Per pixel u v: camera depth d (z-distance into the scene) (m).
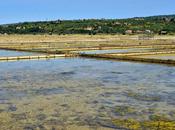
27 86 28.72
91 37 151.50
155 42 101.94
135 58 50.06
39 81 31.36
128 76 34.59
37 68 41.47
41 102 22.56
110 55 55.56
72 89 27.39
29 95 24.91
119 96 24.61
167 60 45.69
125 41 111.94
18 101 22.86
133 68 41.34
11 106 21.41
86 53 61.81
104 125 17.41
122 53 59.69
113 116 19.09
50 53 63.78
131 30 194.88
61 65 45.00
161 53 61.03
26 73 36.78
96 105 21.77
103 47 77.81
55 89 27.38
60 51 64.31
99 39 131.62
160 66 43.22
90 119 18.52
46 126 17.28
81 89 27.38
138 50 69.31
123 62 49.00
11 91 26.48
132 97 24.23
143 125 17.23
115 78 33.28
